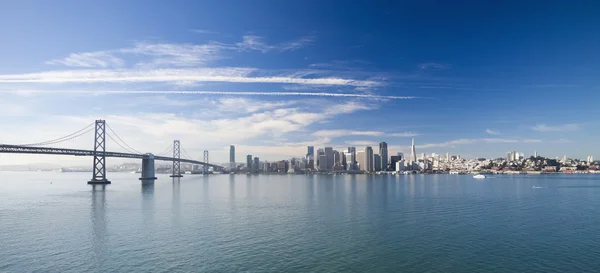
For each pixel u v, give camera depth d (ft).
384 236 204.13
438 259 162.91
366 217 270.05
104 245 181.78
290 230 219.00
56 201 374.22
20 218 259.60
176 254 167.43
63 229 219.61
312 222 247.09
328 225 236.02
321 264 155.33
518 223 245.86
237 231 216.13
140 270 146.51
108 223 240.12
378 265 154.30
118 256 163.84
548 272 147.02
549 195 474.08
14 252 169.17
